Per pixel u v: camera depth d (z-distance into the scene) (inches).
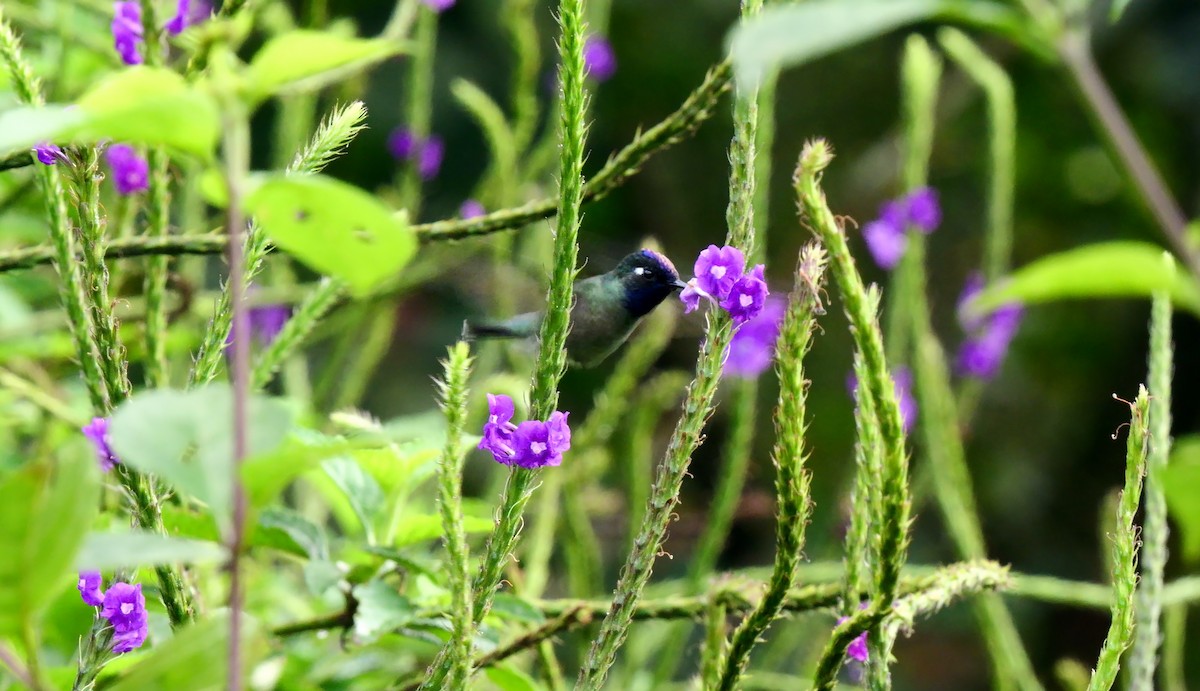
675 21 442.6
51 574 157.8
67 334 184.7
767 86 175.0
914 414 211.6
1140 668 165.0
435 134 417.7
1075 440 428.8
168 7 170.7
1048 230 430.0
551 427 162.2
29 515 157.6
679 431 163.2
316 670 173.2
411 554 169.6
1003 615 182.1
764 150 175.3
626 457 232.4
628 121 444.5
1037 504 425.7
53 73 177.9
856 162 434.9
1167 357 167.5
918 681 401.7
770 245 433.4
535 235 218.7
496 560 163.0
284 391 210.8
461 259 206.1
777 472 162.7
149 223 171.0
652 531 163.3
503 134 215.5
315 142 165.8
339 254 157.5
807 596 167.0
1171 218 157.2
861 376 162.2
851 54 437.7
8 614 158.1
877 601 162.4
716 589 167.5
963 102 424.2
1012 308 219.0
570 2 163.6
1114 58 425.1
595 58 228.7
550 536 178.9
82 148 164.6
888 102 438.0
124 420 157.1
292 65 157.2
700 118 168.2
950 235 429.7
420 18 230.2
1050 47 157.2
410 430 157.2
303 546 168.6
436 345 394.0
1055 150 433.1
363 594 167.3
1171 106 419.8
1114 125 157.2
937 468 197.6
